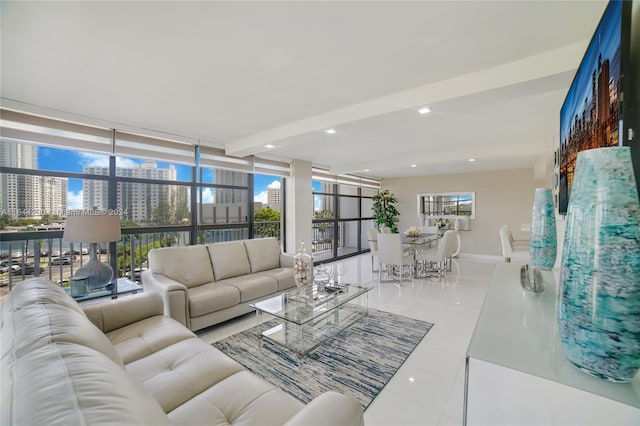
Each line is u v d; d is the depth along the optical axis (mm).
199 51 1744
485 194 6945
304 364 2242
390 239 4609
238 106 2688
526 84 1915
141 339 1787
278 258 4105
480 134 3764
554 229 2076
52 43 1621
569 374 822
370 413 1706
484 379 919
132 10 1356
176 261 3070
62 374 685
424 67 1988
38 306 1230
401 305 3586
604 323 738
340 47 1729
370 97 2506
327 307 2605
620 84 893
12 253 2803
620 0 898
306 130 3066
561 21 1491
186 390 1305
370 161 6004
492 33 1600
